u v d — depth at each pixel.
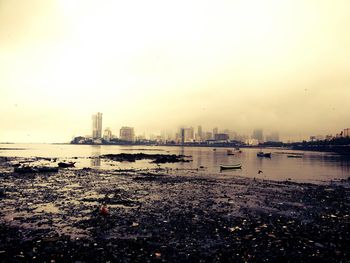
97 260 21.92
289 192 54.59
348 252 24.30
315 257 23.11
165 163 127.69
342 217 36.16
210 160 155.00
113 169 97.00
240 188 59.12
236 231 29.58
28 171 83.88
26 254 22.91
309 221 34.06
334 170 103.50
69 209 38.81
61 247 24.58
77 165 112.25
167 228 30.44
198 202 44.34
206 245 25.47
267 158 190.12
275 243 26.12
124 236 27.89
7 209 38.72
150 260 22.03
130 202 43.75
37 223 32.03
